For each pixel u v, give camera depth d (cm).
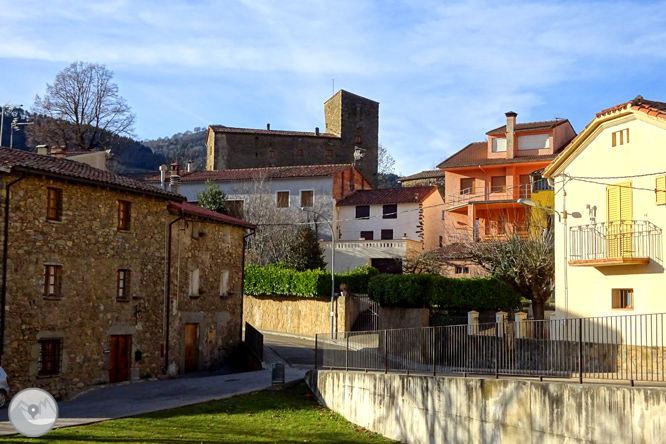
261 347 3762
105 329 2983
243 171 7125
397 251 5941
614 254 2539
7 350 2552
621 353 1664
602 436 1357
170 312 3394
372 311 4869
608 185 2608
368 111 9594
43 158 2958
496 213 5728
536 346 1831
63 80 7212
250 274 5503
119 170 8231
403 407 1994
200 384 3006
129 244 3138
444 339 2105
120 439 1877
